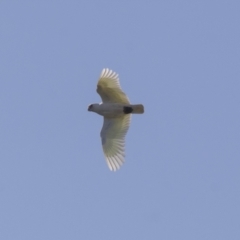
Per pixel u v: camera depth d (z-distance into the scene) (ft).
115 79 206.80
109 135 208.85
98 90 207.82
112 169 208.33
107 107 207.41
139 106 207.21
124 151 207.92
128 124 208.74
